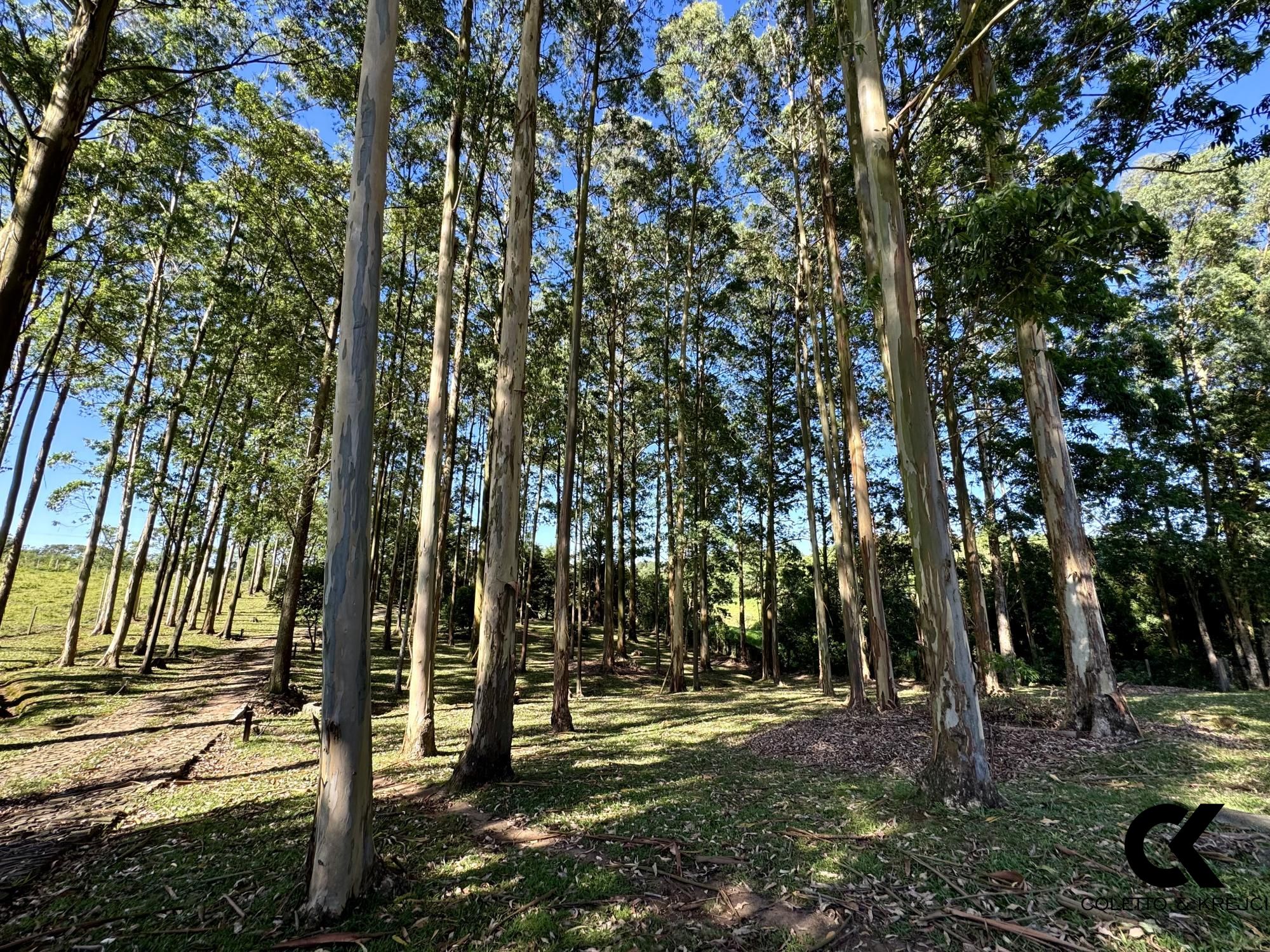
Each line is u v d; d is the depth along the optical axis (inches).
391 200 542.9
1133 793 217.2
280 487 562.3
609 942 128.1
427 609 350.6
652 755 336.2
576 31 522.0
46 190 193.3
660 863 169.8
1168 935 119.4
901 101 365.1
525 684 768.3
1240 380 732.0
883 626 472.7
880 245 235.0
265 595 1734.7
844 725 391.9
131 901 155.6
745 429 962.1
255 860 179.9
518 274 295.1
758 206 694.5
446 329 365.1
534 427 823.7
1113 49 278.8
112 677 593.9
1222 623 798.5
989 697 447.2
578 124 578.9
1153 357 677.3
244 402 708.0
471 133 465.1
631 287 791.7
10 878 171.6
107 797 257.8
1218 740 299.7
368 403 156.3
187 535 705.0
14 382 568.7
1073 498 333.7
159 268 669.3
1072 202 180.9
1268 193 718.5
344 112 470.0
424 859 175.8
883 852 168.6
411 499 1005.2
